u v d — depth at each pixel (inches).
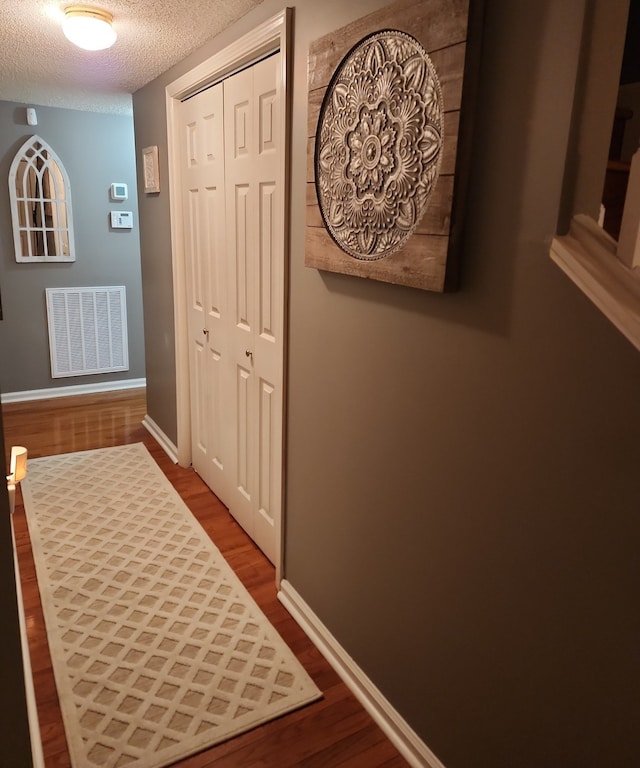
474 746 53.5
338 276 65.2
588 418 39.3
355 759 62.4
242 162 88.8
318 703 69.4
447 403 51.6
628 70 61.7
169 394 135.3
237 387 101.3
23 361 171.2
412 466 57.2
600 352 37.9
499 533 47.8
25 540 100.5
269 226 83.5
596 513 39.5
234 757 62.1
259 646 77.8
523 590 46.2
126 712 66.8
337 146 59.8
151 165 125.5
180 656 75.5
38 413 164.1
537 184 40.8
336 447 69.9
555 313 40.7
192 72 98.7
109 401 176.2
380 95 52.4
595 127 38.3
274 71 77.1
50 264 168.9
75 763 60.4
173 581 90.7
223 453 111.6
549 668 44.7
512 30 41.1
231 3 76.0
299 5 66.6
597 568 39.9
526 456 44.4
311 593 80.1
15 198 159.3
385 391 59.9
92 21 80.6
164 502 115.0
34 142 158.7
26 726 40.6
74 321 175.6
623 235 38.0
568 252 38.5
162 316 133.2
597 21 36.4
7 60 106.0
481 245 46.0
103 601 85.4
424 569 57.4
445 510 53.6
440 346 51.6
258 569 94.7
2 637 37.1
